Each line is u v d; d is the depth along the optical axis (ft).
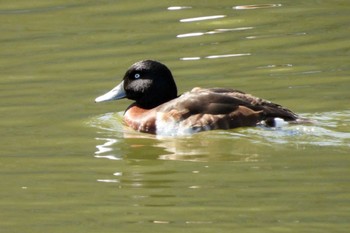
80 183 43.88
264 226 38.58
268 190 42.06
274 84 55.88
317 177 43.19
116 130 51.08
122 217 39.99
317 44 61.93
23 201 41.98
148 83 52.42
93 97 55.57
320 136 47.96
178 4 70.23
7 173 45.37
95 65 60.29
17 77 59.00
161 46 62.75
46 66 60.59
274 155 46.06
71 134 50.52
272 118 49.08
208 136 48.83
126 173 44.91
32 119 52.65
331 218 39.06
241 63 59.41
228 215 39.73
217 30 65.10
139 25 66.54
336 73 57.11
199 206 40.75
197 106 49.93
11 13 69.92
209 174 44.24
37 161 46.80
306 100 53.31
